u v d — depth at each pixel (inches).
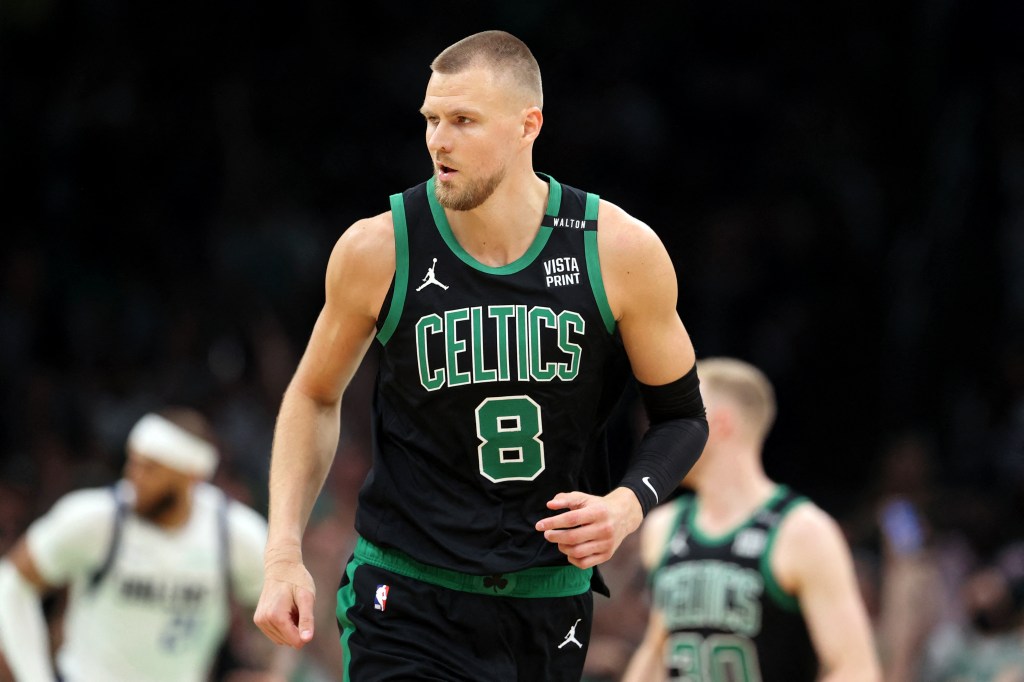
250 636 860.6
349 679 401.4
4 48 1514.5
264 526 793.6
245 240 1456.7
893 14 1667.1
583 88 1604.3
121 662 747.4
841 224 1598.2
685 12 1662.2
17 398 1296.8
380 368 407.8
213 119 1521.9
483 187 378.6
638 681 641.6
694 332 1531.7
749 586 605.6
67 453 1258.0
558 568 401.1
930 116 1631.4
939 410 1535.4
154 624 751.7
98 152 1492.4
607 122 1577.3
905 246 1598.2
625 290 390.9
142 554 749.3
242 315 1402.6
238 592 775.7
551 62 1603.1
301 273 1464.1
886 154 1660.9
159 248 1477.6
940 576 1075.3
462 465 394.0
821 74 1672.0
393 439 403.9
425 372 390.6
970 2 1617.9
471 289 388.8
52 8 1515.7
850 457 1536.7
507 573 392.8
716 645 611.2
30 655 733.3
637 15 1647.4
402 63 1583.4
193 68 1539.1
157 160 1504.7
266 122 1566.2
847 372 1563.7
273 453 414.6
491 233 390.0
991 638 896.3
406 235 392.8
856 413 1550.2
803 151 1631.4
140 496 746.2
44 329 1398.9
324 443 418.0
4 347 1336.1
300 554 398.3
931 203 1601.9
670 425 408.5
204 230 1501.0
